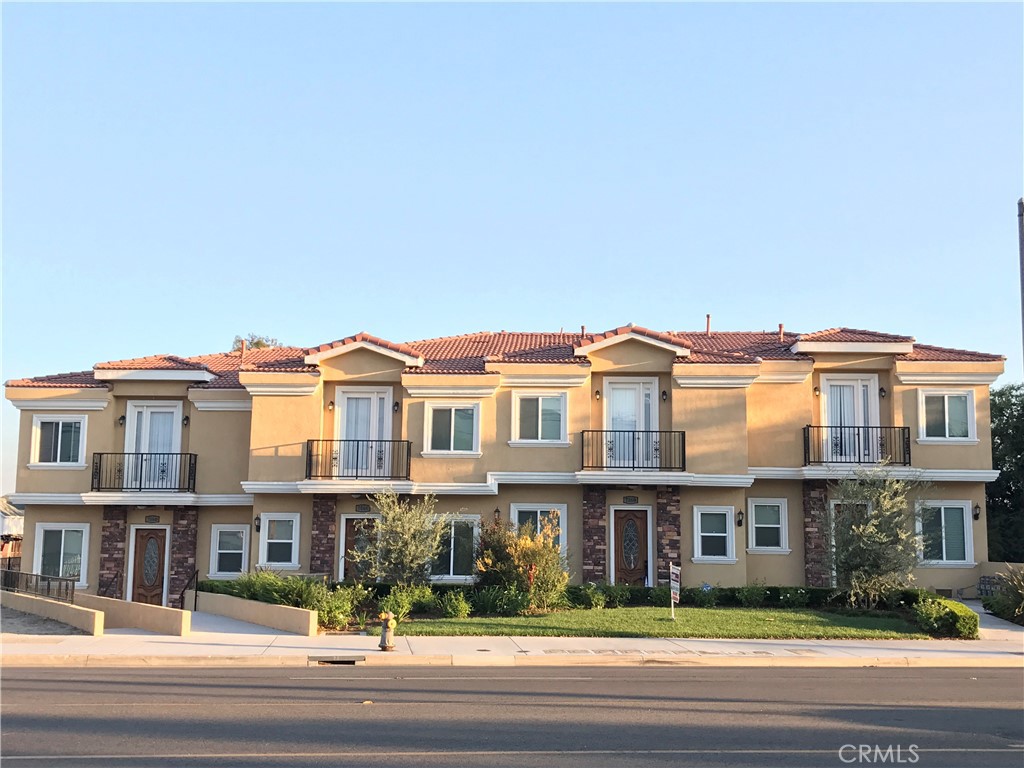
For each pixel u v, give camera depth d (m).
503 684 16.14
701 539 29.52
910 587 26.48
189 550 31.00
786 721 12.91
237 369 33.69
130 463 31.08
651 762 10.46
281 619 23.59
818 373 30.81
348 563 29.61
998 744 11.62
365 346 30.05
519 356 30.55
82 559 30.97
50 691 15.10
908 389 30.23
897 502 26.22
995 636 23.34
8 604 26.77
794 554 29.97
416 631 22.86
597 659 19.39
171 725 12.28
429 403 29.94
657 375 30.19
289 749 10.93
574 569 29.48
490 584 26.72
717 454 29.28
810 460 29.80
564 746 11.20
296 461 29.67
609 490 29.61
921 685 16.56
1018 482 37.06
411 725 12.37
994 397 38.19
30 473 30.86
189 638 22.03
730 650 20.61
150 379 31.12
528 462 29.55
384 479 29.20
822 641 22.28
